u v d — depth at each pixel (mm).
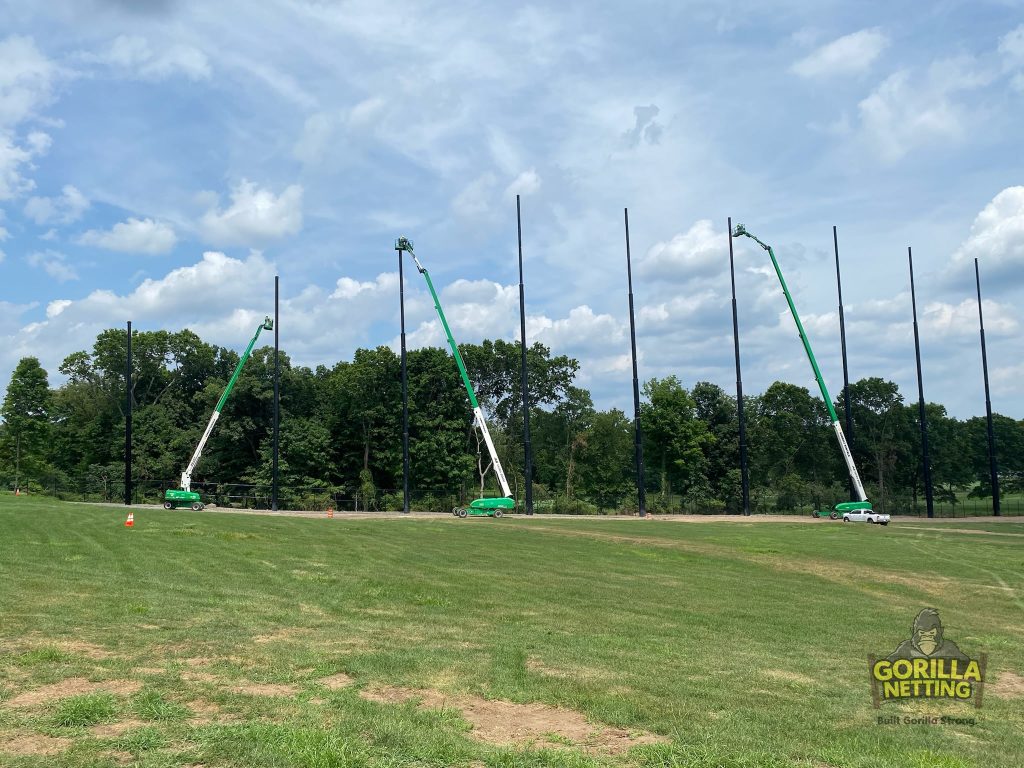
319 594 17438
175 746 7312
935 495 98250
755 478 95938
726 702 9539
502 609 16484
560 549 31234
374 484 82000
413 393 81438
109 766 6734
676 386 94250
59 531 28875
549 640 13203
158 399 91812
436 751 7355
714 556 30469
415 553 27281
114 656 10781
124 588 16844
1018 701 10445
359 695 9352
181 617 13867
